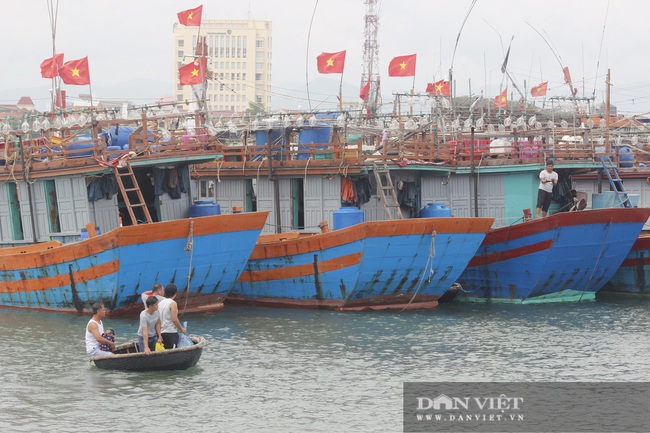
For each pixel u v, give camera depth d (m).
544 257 35.03
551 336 30.20
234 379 24.50
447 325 31.86
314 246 33.50
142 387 23.64
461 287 36.94
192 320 32.28
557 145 39.19
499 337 29.95
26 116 35.16
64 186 33.75
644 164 44.78
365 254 32.47
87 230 31.83
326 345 28.48
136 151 32.84
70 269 31.89
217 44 189.75
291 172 36.53
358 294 33.69
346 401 22.77
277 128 36.81
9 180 34.84
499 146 39.12
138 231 30.28
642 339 29.81
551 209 40.00
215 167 37.91
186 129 35.16
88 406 22.12
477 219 33.66
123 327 30.31
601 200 39.06
